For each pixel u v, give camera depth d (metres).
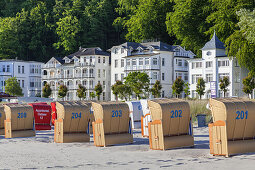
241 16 52.53
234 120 15.85
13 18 122.94
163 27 99.81
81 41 120.88
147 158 15.74
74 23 119.44
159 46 84.69
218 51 71.69
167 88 84.19
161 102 18.58
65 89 85.31
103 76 96.50
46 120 31.12
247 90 60.12
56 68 101.12
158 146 18.19
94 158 16.09
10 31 121.25
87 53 96.06
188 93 66.56
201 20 82.88
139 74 65.12
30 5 131.00
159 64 82.88
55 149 19.14
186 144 18.53
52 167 14.12
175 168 13.36
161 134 18.02
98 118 20.36
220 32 76.06
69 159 15.90
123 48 88.56
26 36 125.00
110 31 126.00
